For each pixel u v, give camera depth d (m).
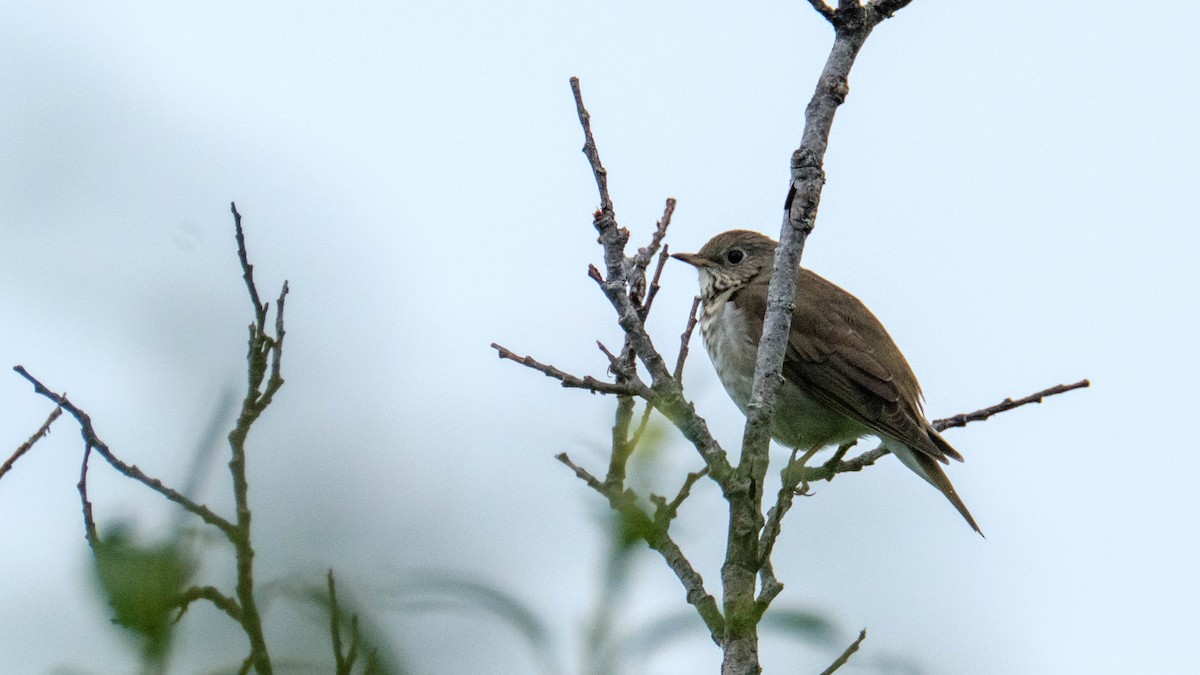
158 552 4.48
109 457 5.52
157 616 4.41
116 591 4.37
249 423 5.52
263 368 5.61
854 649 6.79
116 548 4.47
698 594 7.09
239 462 5.38
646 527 5.44
